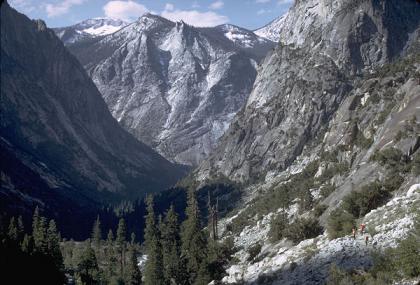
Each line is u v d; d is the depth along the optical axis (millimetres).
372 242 39688
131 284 89250
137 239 159875
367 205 55531
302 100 169000
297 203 90062
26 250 71812
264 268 50062
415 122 66750
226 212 143625
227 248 75312
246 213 115000
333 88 165000
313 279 38469
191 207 105250
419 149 62062
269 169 161250
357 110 109188
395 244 37281
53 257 82375
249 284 46688
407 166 59312
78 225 179625
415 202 43781
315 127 160250
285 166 156125
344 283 33000
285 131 168375
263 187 149000
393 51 181000
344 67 176250
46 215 172250
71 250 122688
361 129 97875
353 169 77312
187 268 78625
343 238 44344
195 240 81125
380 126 82375
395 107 80812
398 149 63750
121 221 113688
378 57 178750
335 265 36719
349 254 39531
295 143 159250
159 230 108312
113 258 107250
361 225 44375
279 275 43781
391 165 62406
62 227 170500
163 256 89562
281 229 70188
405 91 87312
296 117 167500
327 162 97500
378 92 104125
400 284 29844
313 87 169000
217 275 68562
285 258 48031
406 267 30500
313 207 78875
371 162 68312
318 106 162875
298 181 110312
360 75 172750
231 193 159750
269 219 95562
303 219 62781
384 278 31219
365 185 58688
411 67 106750
